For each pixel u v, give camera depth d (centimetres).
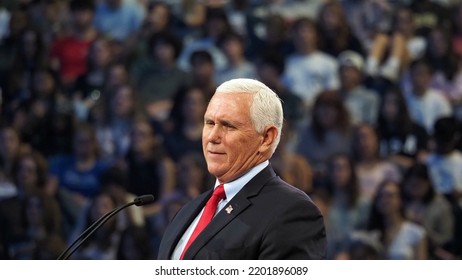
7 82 2428
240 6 2417
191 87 2364
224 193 820
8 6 2477
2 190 2334
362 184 2262
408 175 2267
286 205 776
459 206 2253
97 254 2236
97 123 2373
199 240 785
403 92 2355
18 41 2456
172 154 2306
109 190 2302
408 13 2408
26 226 2309
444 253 2225
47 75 2425
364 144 2284
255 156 818
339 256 2236
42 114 2391
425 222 2236
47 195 2323
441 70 2378
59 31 2456
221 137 812
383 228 2236
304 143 2303
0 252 2294
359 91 2347
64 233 2300
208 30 2408
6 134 2370
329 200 2262
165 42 2394
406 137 2314
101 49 2420
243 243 764
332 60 2373
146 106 2366
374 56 2383
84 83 2411
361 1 2405
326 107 2305
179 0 2427
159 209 2264
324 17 2394
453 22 2409
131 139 2330
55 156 2362
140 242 2228
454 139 2308
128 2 2444
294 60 2373
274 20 2394
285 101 2338
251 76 2378
